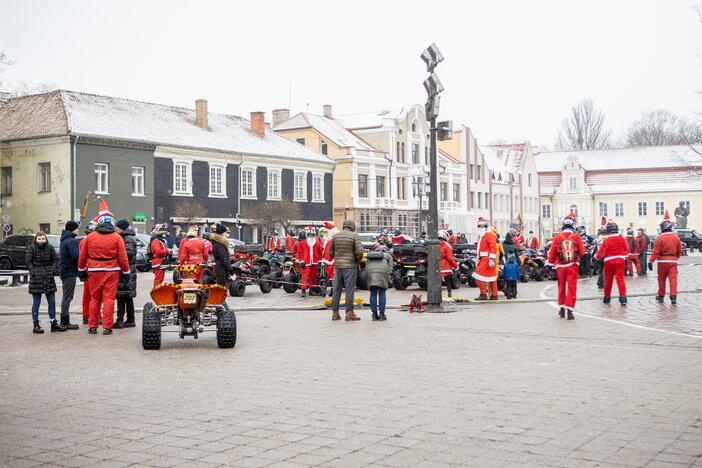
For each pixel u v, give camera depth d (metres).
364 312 18.66
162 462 6.18
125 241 16.16
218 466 6.07
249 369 10.44
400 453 6.35
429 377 9.72
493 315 17.50
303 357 11.45
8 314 19.03
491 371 10.12
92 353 12.12
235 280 24.39
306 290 26.45
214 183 58.09
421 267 26.86
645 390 8.82
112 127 52.59
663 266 20.19
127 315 16.11
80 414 7.87
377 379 9.62
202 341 13.51
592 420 7.41
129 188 52.47
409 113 77.56
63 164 49.81
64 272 15.71
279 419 7.57
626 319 16.39
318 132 71.00
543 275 33.38
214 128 61.41
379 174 73.00
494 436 6.86
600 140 120.06
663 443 6.59
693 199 97.75
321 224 66.62
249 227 60.59
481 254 21.66
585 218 102.12
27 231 51.75
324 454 6.35
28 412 7.97
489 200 90.50
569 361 10.88
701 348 12.10
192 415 7.78
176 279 14.67
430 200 18.69
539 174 106.75
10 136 51.78
